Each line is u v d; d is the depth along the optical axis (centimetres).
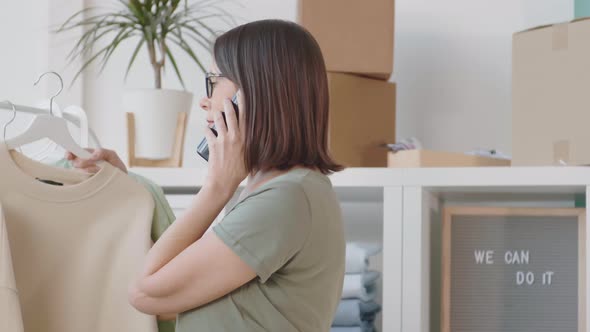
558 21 328
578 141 254
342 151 284
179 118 300
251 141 161
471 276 283
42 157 223
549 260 280
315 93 165
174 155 299
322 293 162
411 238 267
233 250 153
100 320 198
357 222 340
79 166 203
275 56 161
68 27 331
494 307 281
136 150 299
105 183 199
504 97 332
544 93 261
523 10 331
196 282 156
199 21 331
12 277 173
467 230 284
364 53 283
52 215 193
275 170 164
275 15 345
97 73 350
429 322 292
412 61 338
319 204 159
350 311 286
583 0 313
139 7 310
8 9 349
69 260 195
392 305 268
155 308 160
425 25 338
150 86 349
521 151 265
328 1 281
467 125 334
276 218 153
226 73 165
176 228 164
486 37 334
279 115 160
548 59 260
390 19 284
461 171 264
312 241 158
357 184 272
